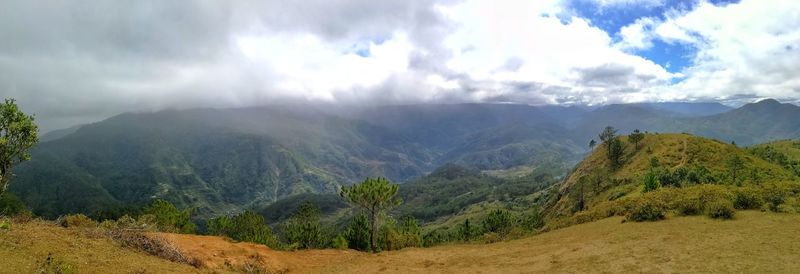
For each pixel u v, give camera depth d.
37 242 17.05
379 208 37.62
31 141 20.58
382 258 29.20
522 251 27.11
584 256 21.94
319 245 43.47
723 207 25.98
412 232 44.06
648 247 21.16
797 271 14.54
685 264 17.22
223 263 22.89
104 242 20.25
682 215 28.36
